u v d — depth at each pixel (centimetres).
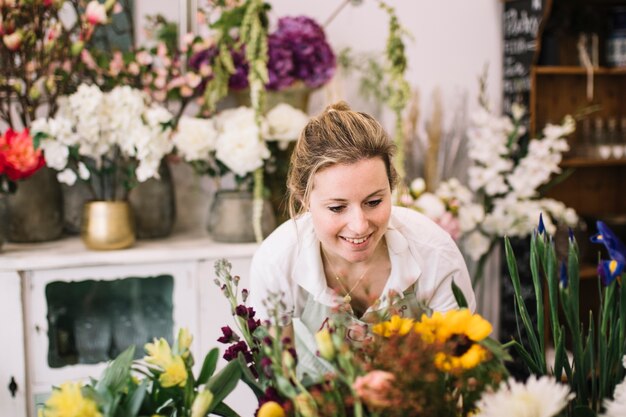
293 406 98
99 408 100
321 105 318
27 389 250
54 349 255
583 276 350
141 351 263
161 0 292
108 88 273
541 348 122
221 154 264
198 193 308
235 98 299
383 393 87
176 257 260
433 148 332
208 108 282
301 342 108
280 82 275
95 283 257
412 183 307
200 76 272
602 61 355
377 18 326
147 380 109
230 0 275
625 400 99
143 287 263
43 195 267
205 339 267
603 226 122
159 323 265
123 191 291
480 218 310
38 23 250
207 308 267
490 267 359
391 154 142
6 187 261
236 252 266
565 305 118
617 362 120
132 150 253
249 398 266
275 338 100
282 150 283
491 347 102
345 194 132
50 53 253
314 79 281
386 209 137
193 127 263
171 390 108
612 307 121
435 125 332
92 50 275
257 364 112
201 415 99
